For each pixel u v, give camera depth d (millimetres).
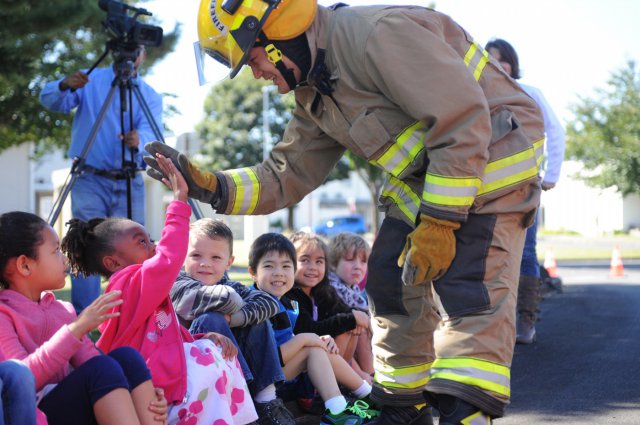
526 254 6543
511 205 3121
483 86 3244
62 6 9219
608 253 25578
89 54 13789
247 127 43938
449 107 2939
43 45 10391
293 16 3127
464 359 2977
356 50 3094
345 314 4672
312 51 3162
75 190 5930
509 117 3152
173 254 3238
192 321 3834
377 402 3678
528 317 6582
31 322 2990
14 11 8922
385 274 3535
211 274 3967
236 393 3525
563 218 52844
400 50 2998
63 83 5781
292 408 4469
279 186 3629
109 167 5957
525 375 5406
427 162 3139
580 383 5125
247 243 28844
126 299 3260
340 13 3221
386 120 3152
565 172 51562
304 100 3389
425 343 3582
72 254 3572
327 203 70625
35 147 23875
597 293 10445
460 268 3061
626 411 4406
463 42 3256
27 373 2467
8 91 13773
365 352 5000
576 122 41938
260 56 3227
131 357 2953
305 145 3639
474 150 2938
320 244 4805
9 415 2414
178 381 3244
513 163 3117
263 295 4023
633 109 40688
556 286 10328
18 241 3008
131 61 5711
